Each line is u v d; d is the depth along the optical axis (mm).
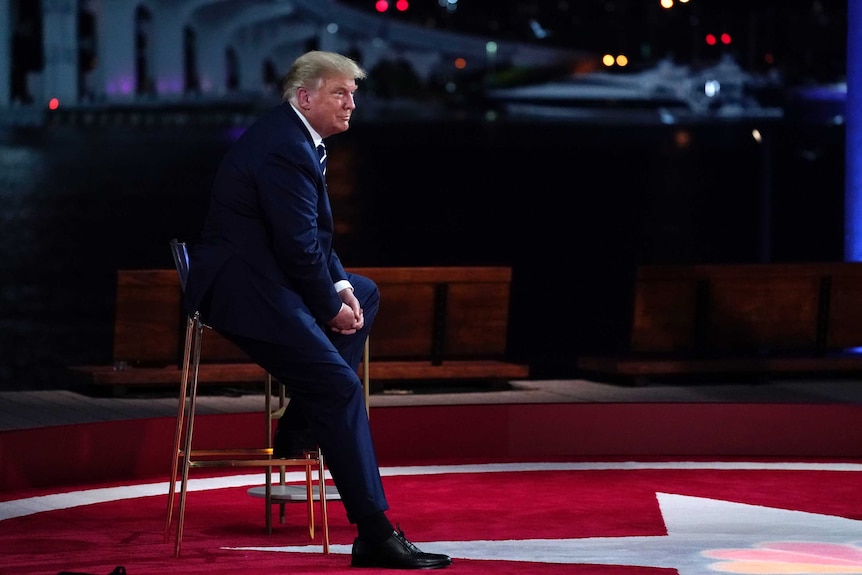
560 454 17203
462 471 15609
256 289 10273
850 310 20703
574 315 40531
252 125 10477
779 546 10836
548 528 11906
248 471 16078
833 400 17875
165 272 18344
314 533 11680
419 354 19234
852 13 23141
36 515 12945
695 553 10508
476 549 10820
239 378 18406
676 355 20453
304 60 10414
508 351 33000
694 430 17250
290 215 10156
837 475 15188
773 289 20328
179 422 11148
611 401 17500
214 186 10453
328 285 10367
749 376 20047
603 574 9656
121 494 14305
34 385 32844
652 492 13961
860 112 23188
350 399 10227
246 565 10094
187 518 12742
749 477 15031
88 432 15469
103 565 10086
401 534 10070
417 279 19078
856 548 10766
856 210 23250
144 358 18516
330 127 10453
